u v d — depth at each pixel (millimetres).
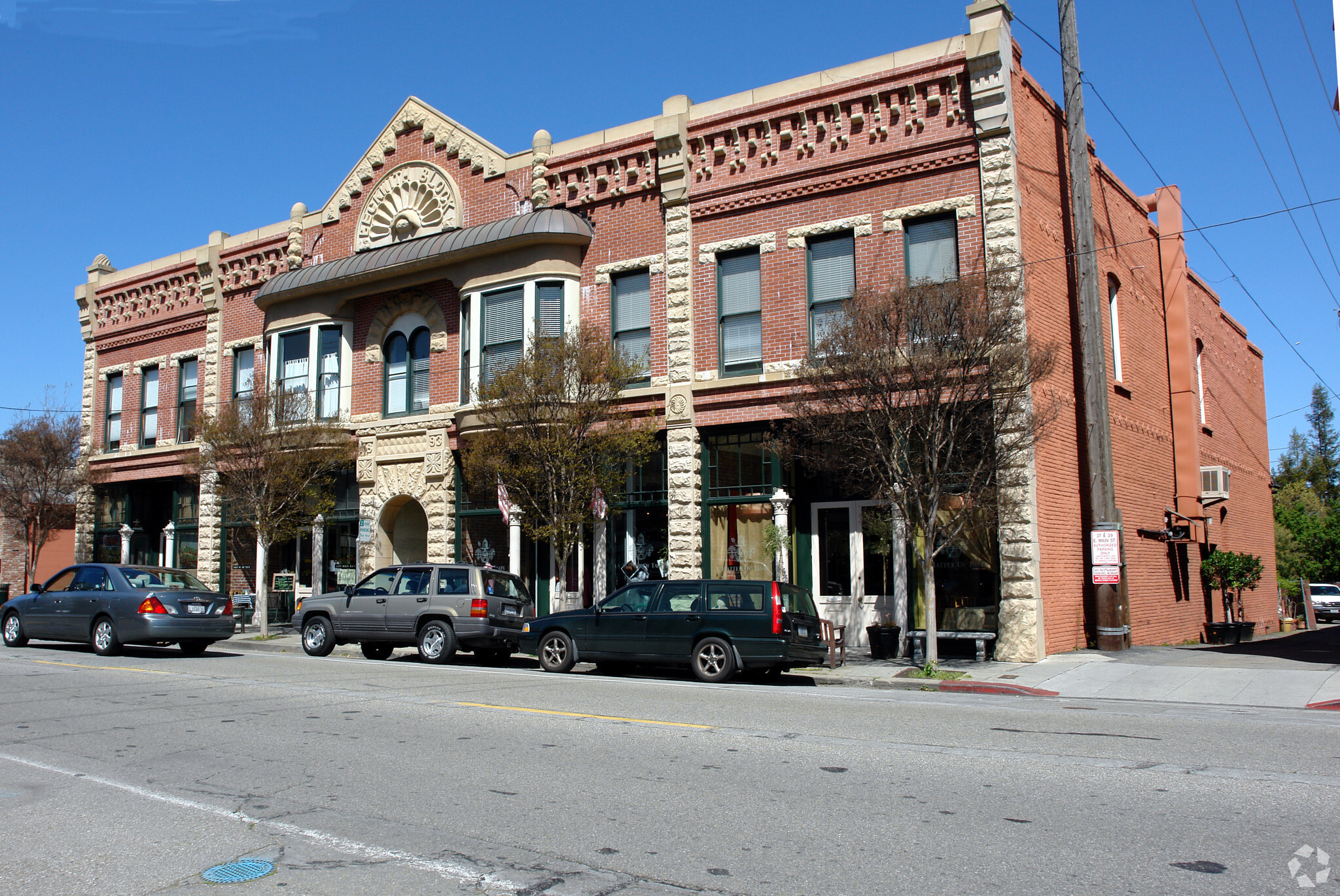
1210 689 12562
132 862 5383
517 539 19875
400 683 13031
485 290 20797
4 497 28375
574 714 10250
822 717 10023
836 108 17797
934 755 8016
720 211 18891
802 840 5707
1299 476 68438
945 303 13281
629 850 5539
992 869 5160
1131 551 19359
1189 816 6160
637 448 17250
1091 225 16844
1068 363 17547
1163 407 22750
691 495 18484
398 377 23062
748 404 18109
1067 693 12438
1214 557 23438
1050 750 8242
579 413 16656
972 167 16516
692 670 14914
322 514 22641
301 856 5465
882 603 17422
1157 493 21578
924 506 13992
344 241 24297
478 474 18141
